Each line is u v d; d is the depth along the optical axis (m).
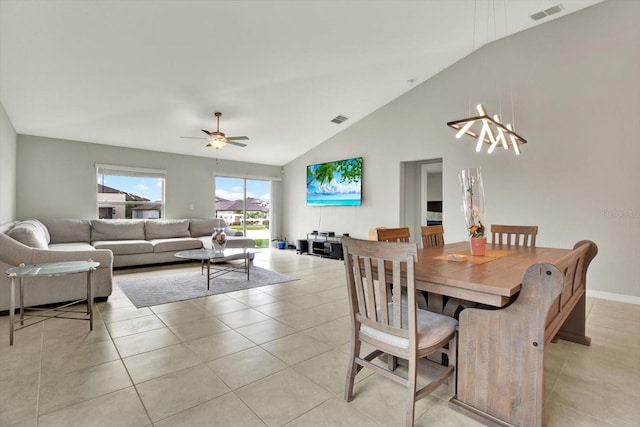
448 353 1.71
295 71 4.20
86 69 3.49
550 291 1.32
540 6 3.60
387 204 5.76
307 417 1.50
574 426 1.46
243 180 7.74
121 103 4.36
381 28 3.61
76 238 5.18
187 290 3.75
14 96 3.83
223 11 2.95
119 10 2.75
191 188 6.80
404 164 5.71
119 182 5.99
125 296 3.50
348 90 5.03
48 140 5.26
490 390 1.47
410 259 1.34
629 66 3.44
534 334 1.36
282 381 1.81
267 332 2.53
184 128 5.41
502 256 2.20
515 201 4.21
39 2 2.53
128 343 2.29
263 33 3.35
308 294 3.65
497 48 4.38
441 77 4.98
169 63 3.60
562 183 3.86
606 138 3.57
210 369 1.93
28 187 5.07
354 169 6.24
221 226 6.60
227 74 3.98
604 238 3.58
